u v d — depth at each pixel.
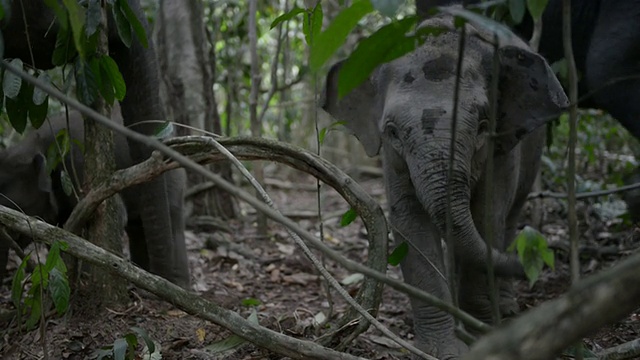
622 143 8.75
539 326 1.25
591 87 5.46
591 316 1.23
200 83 7.24
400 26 2.00
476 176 3.77
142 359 3.57
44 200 5.18
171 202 5.05
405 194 3.88
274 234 7.20
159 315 4.02
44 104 3.59
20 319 3.58
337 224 7.90
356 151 11.67
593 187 6.73
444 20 3.88
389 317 4.82
